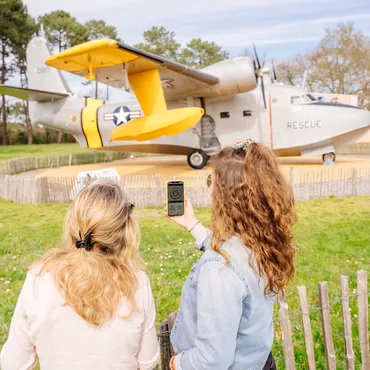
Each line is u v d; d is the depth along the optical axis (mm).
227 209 1807
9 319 5031
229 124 19016
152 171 20547
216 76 16734
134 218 1880
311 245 8141
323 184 13828
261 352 1855
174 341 1966
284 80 55562
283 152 19219
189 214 2568
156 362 1860
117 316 1666
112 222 1729
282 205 1798
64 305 1628
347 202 12977
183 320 1905
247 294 1721
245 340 1798
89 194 1781
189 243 8578
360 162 21828
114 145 20484
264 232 1765
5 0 51875
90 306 1604
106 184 1866
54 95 20531
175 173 19000
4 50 57562
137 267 1835
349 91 48812
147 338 1799
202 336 1664
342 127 18297
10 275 6688
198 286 1735
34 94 20172
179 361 1764
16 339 1697
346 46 48312
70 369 1622
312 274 6504
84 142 21062
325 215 11102
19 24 55531
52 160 26672
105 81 16016
